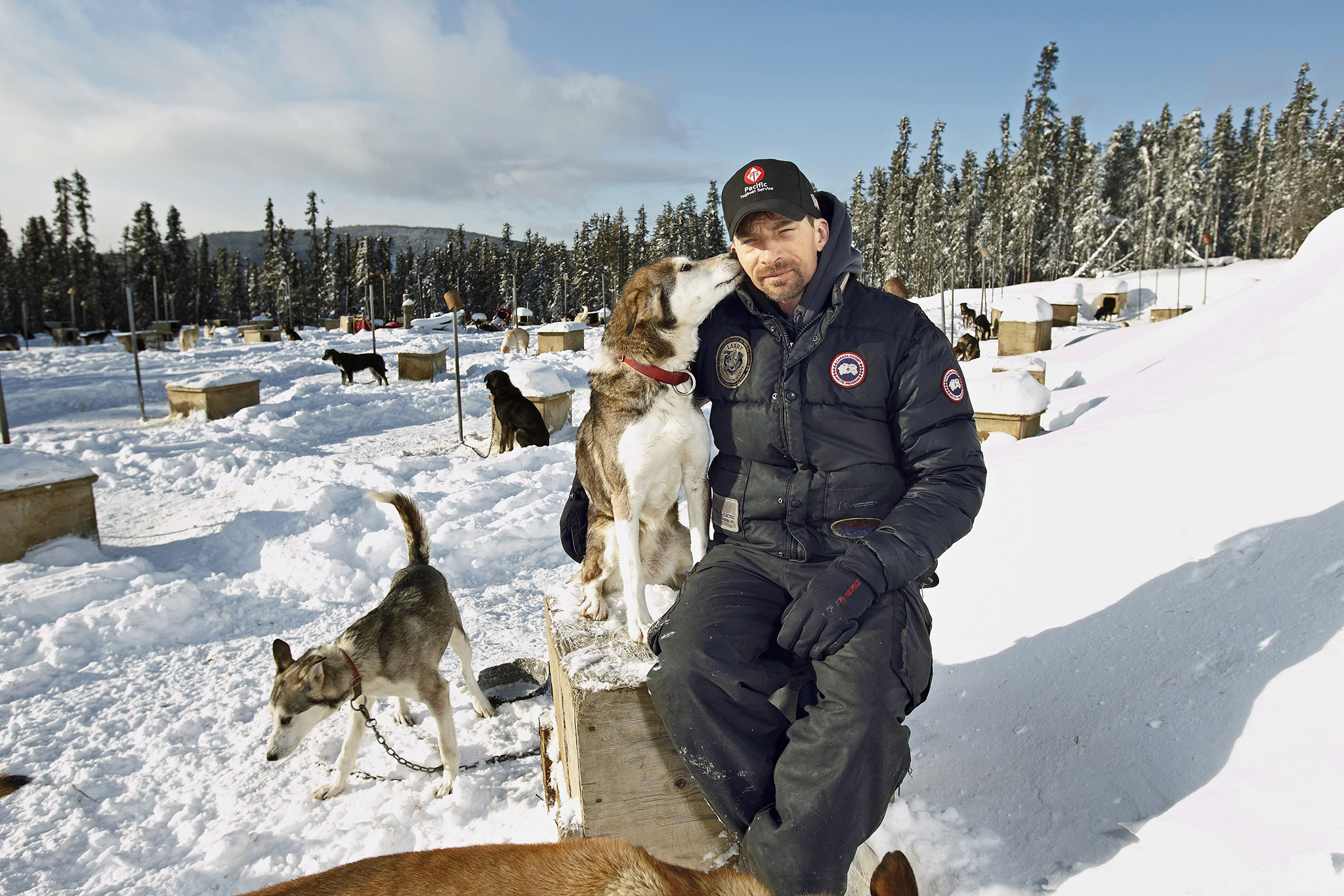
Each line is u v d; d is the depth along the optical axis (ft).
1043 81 181.16
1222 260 180.96
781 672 6.50
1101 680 7.50
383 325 132.26
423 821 9.25
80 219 228.63
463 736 11.21
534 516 20.95
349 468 25.77
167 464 28.48
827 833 5.41
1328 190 162.09
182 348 93.50
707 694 6.00
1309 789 5.14
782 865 5.46
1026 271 178.09
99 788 10.00
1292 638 6.58
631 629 8.02
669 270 8.13
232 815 9.46
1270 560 7.75
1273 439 10.09
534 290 267.80
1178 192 187.32
